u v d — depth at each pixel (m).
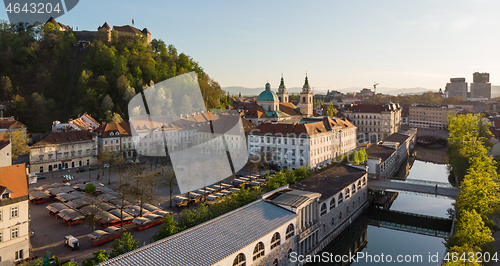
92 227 67.50
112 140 135.25
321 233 64.31
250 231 46.34
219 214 59.69
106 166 120.44
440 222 81.31
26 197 52.28
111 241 61.50
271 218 51.41
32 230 65.75
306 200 56.81
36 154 114.00
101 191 85.50
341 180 78.69
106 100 182.38
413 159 160.25
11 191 50.38
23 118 172.62
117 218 67.06
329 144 129.38
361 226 82.62
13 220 50.88
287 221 51.50
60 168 120.62
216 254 39.31
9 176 52.34
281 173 78.31
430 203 98.56
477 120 138.88
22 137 124.56
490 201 58.88
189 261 37.19
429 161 158.38
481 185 59.75
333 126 133.75
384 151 120.62
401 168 139.00
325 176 81.69
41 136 155.88
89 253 56.19
